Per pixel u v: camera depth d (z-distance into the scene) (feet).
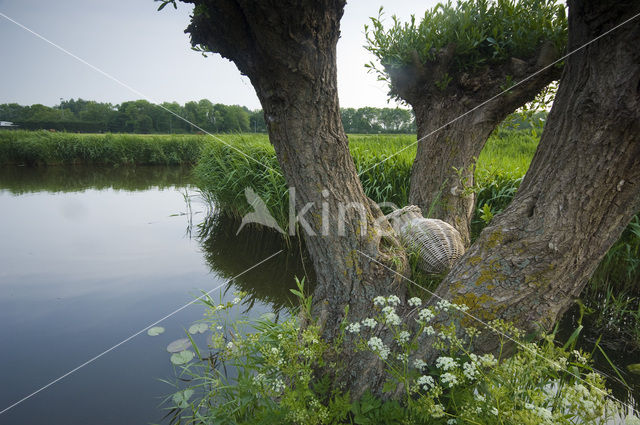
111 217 18.94
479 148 9.93
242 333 7.88
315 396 4.67
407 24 10.13
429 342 4.78
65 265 12.12
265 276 11.54
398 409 4.32
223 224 18.12
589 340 7.70
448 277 5.23
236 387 5.62
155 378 6.59
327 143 5.16
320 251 5.55
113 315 8.86
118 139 48.37
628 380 6.36
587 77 4.25
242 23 4.29
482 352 4.70
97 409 5.79
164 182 32.50
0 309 9.02
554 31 8.18
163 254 13.50
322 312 5.52
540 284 4.45
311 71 4.63
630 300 9.05
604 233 4.35
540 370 4.10
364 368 5.03
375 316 5.27
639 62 3.78
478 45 9.24
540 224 4.53
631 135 3.94
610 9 3.82
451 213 9.96
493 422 3.63
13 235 15.35
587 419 3.57
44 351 7.30
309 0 3.98
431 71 9.63
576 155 4.33
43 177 34.42
